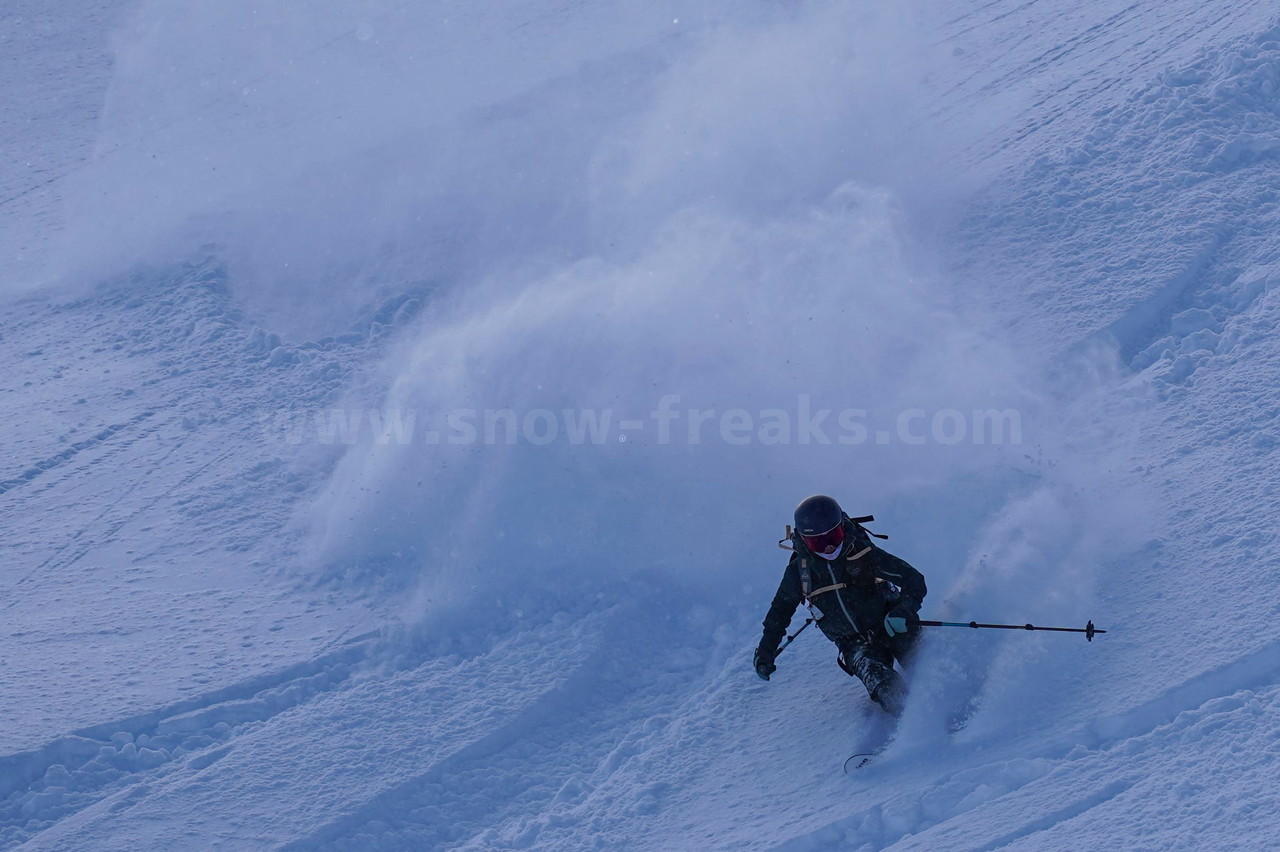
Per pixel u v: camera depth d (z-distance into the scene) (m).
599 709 21.17
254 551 27.55
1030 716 16.72
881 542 22.78
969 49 53.69
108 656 23.39
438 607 24.19
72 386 39.09
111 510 30.30
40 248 55.88
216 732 20.92
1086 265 30.47
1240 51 37.38
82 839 18.14
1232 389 23.55
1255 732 14.55
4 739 20.34
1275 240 28.47
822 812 16.30
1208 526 19.56
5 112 88.62
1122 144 36.28
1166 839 13.28
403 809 18.73
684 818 17.33
